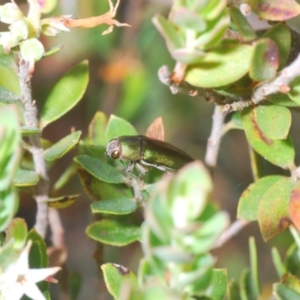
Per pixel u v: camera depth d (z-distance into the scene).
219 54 0.20
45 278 0.20
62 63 0.30
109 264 0.21
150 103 0.31
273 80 0.20
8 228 0.20
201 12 0.19
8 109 0.19
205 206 0.19
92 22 0.21
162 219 0.19
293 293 0.20
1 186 0.19
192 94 0.21
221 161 0.32
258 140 0.21
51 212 0.24
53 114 0.22
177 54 0.19
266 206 0.21
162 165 0.23
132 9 0.29
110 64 0.29
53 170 0.28
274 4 0.21
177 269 0.19
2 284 0.20
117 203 0.22
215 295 0.20
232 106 0.21
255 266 0.23
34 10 0.21
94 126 0.23
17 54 0.21
